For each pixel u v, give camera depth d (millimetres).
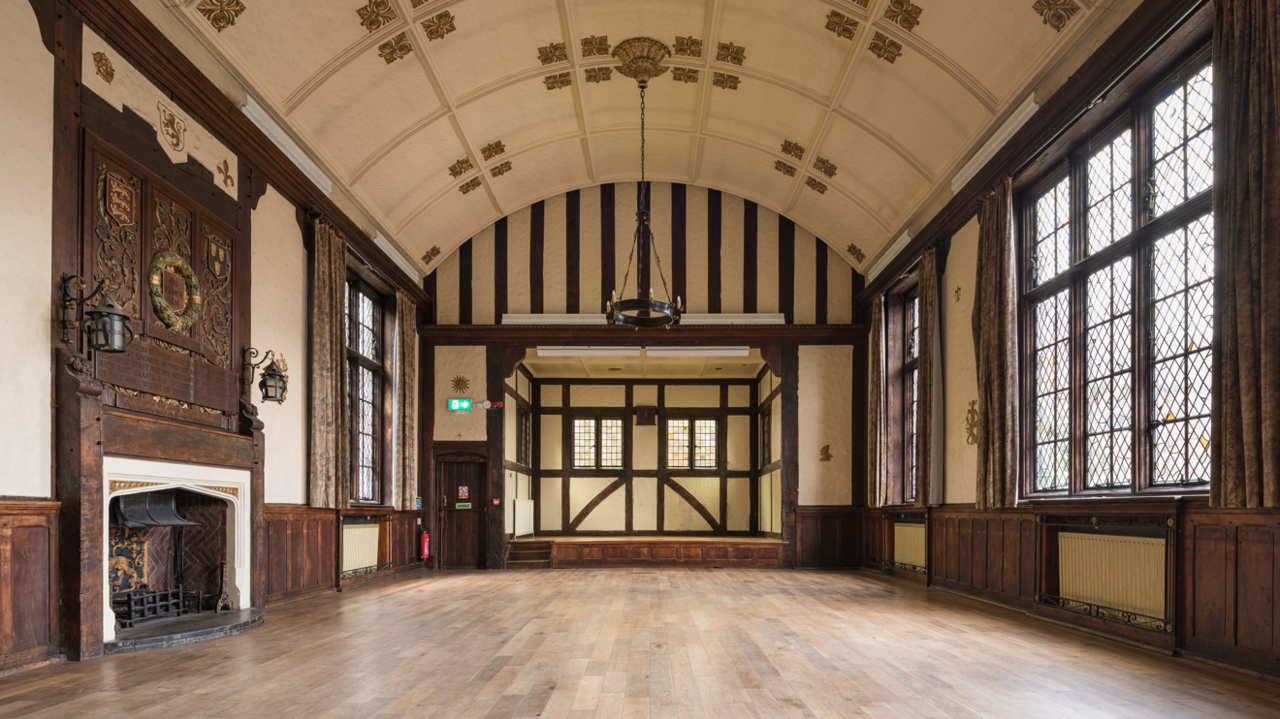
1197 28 5367
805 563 13234
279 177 8227
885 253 12000
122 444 5453
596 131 12008
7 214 4703
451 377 13445
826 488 13367
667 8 9172
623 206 13750
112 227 5609
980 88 7824
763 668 4934
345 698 4168
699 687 4426
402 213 11391
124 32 5734
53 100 5102
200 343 6660
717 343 13625
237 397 7172
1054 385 7562
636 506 17250
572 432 17422
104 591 5359
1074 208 7242
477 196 12492
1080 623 6469
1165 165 5953
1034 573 7277
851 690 4367
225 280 7141
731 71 10156
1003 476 7746
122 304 5691
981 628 6547
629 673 4781
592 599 8586
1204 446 5328
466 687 4418
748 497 17266
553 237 13672
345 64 8141
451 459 13336
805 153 11297
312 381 8859
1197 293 5465
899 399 12195
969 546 8852
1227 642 4902
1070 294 7160
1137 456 5992
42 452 4949
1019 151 7602
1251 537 4707
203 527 6980
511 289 13578
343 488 9391
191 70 6457
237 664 5035
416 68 8898
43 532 4930
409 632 6309
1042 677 4699
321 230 9078
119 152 5695
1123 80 6051
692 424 17500
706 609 7730
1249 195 4527
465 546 13203
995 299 8016
